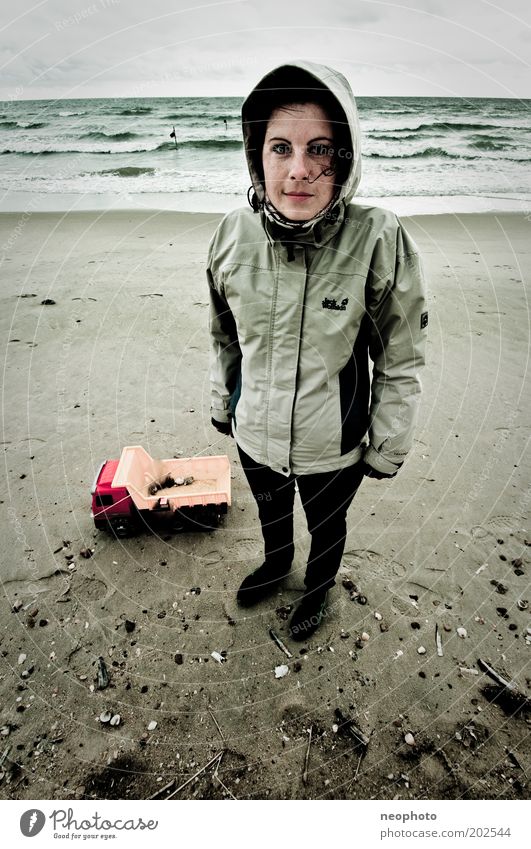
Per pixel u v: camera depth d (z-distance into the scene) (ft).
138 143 60.44
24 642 6.75
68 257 23.25
